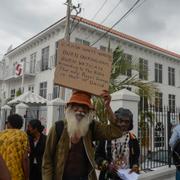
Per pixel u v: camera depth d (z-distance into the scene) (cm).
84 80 304
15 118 442
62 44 306
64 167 295
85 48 310
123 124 362
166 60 2864
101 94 305
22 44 2675
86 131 299
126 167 390
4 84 3203
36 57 2488
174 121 1001
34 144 496
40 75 2386
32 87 2517
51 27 2156
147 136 923
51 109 1119
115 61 1052
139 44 2430
